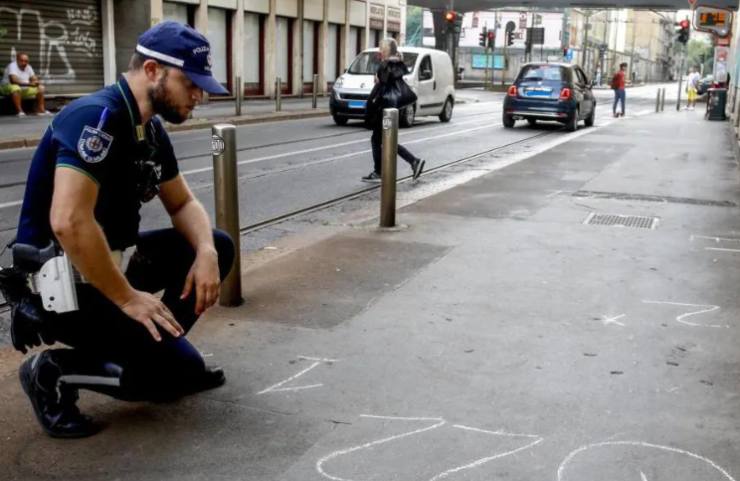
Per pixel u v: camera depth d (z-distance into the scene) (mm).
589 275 5469
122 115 2822
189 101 2924
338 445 3047
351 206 8625
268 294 4914
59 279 2807
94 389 3111
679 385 3633
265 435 3121
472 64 80500
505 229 6945
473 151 14398
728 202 8688
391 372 3740
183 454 2969
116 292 2857
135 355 3150
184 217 3344
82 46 20750
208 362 3822
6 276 2926
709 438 3127
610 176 10578
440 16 54344
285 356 3924
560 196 8828
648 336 4270
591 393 3533
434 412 3330
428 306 4727
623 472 2863
